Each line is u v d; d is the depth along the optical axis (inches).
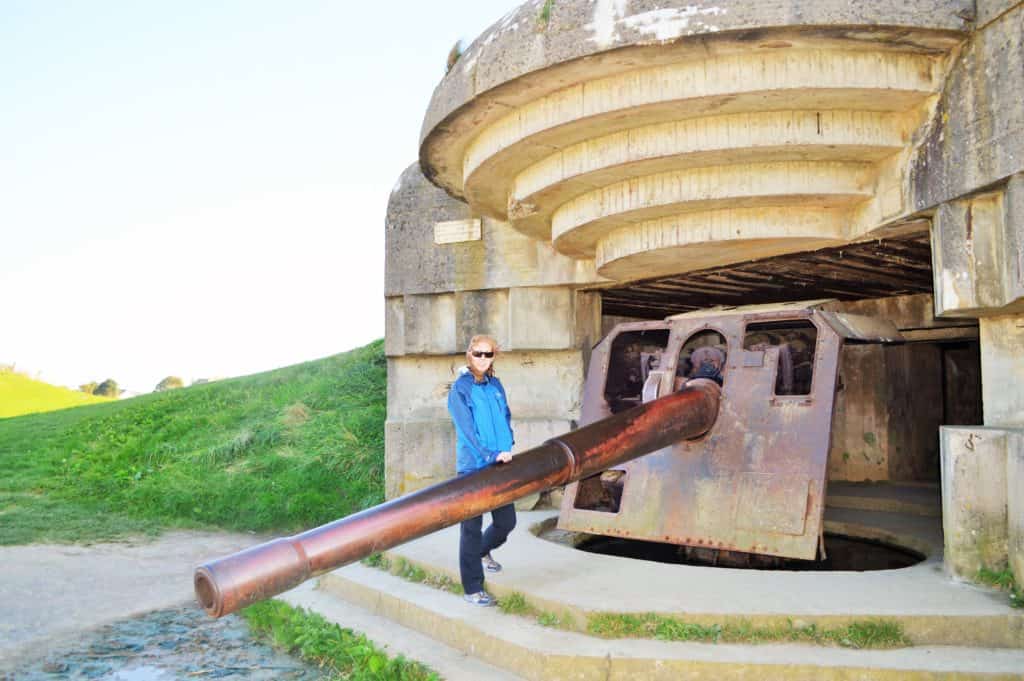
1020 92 151.0
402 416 319.0
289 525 354.6
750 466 203.3
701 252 219.3
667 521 210.8
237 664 177.8
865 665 140.0
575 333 297.3
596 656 147.6
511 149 202.1
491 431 176.6
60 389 1649.9
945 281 170.4
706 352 236.2
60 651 187.3
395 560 216.1
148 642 193.9
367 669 160.4
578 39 166.7
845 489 331.9
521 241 297.3
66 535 332.5
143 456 474.0
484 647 163.9
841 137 179.8
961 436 175.6
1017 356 175.5
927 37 161.0
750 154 185.5
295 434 459.8
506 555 209.9
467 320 307.4
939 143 170.9
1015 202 152.9
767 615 154.5
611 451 183.9
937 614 152.3
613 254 230.4
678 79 171.5
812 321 209.8
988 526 171.5
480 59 186.4
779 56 166.7
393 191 320.5
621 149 191.3
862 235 199.8
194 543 324.5
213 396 593.0
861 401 370.0
